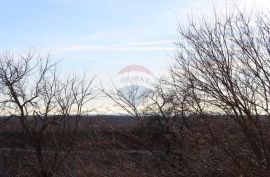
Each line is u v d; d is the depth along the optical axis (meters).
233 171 11.27
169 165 14.25
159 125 15.61
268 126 10.73
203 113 11.82
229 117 11.31
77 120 27.27
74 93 30.78
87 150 17.64
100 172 16.17
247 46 10.93
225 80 10.99
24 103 31.23
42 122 30.66
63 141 29.05
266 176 10.66
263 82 10.66
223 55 11.12
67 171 23.59
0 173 30.16
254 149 10.88
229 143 11.36
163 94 18.91
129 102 16.84
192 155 12.78
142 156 15.76
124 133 16.56
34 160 29.80
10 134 31.33
